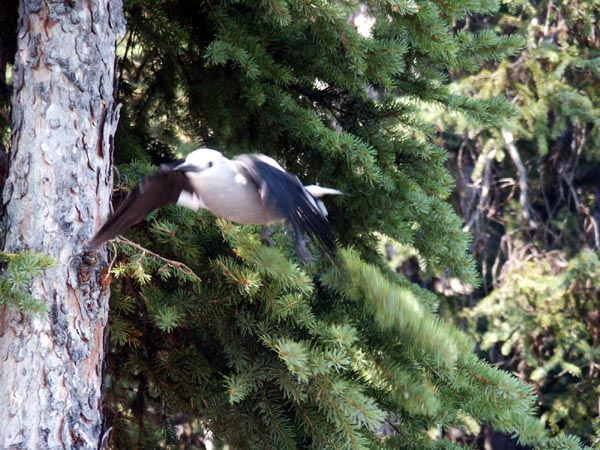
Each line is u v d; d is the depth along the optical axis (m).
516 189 15.20
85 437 4.99
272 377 6.16
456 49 6.54
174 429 7.36
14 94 5.14
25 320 4.88
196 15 7.17
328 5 6.23
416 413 6.76
